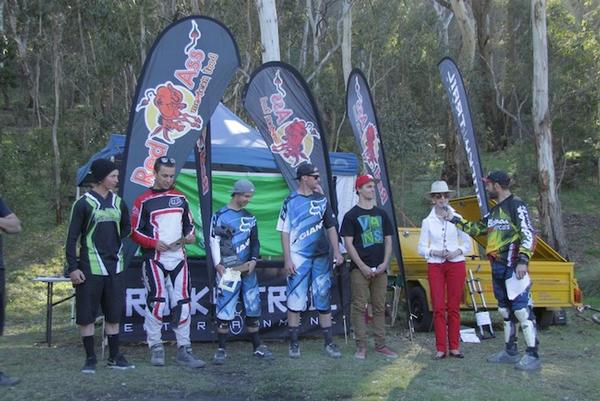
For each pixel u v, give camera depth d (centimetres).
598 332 1025
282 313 897
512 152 2748
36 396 600
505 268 750
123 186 764
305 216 772
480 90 2805
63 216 2150
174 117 776
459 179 2523
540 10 1486
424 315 978
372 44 2694
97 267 670
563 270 1023
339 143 2709
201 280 869
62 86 2484
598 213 2392
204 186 789
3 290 627
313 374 695
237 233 757
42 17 2208
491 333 934
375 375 695
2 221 614
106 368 703
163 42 776
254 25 2317
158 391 625
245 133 1046
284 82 868
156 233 709
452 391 644
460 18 2411
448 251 782
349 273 857
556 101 2223
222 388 639
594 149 2308
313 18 2559
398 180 2341
